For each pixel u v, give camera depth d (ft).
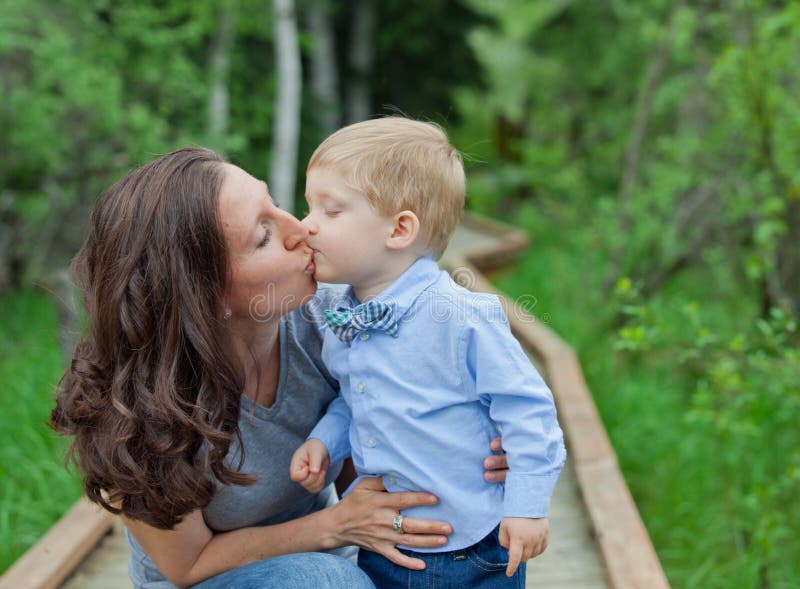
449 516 5.23
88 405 4.67
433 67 44.75
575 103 49.16
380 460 5.25
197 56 32.63
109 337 4.66
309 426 5.67
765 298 16.57
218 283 4.68
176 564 5.28
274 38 33.96
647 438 16.56
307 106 37.63
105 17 28.48
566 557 9.04
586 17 46.50
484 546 5.31
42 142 23.61
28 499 12.04
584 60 47.32
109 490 4.77
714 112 21.53
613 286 23.09
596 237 25.00
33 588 8.16
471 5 44.39
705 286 24.63
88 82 23.68
